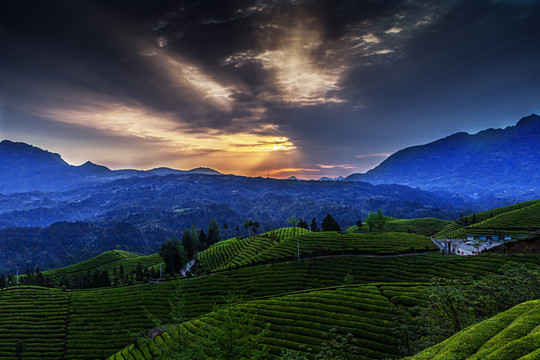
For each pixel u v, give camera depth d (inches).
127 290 4448.8
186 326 2613.2
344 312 2293.3
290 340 2112.5
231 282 4055.1
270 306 2588.6
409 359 900.0
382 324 2039.9
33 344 3508.9
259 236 6879.9
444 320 1344.7
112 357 2817.4
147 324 3619.6
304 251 4421.8
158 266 6717.5
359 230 7057.1
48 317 3949.3
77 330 3698.3
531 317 767.1
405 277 3344.0
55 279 7249.0
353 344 1923.0
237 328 1398.9
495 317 898.7
